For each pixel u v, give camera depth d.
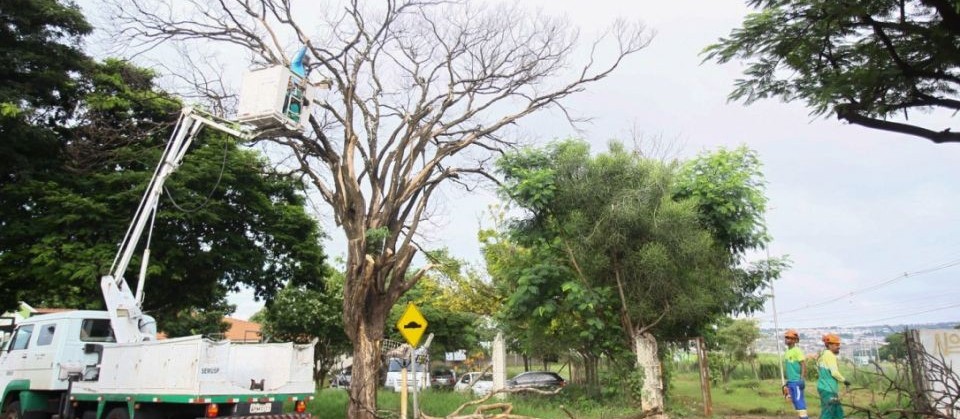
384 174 16.75
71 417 12.55
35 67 17.44
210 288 21.53
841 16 8.46
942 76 9.02
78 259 16.17
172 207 17.83
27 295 19.19
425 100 17.75
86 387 12.09
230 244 19.83
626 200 16.30
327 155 16.75
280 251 21.66
